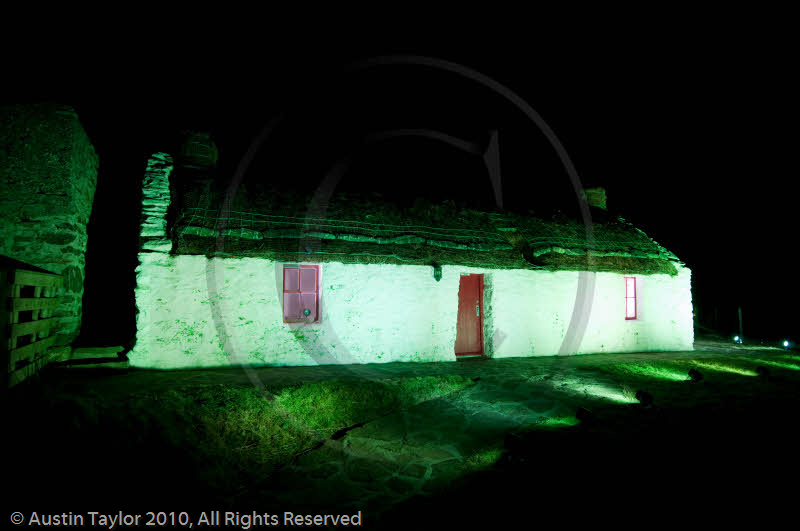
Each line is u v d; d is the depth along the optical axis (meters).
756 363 11.02
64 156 7.66
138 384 6.51
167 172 8.98
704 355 11.97
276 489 4.57
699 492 3.81
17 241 7.35
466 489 4.40
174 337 8.04
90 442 4.61
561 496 3.96
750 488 3.86
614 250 12.39
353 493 4.46
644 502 3.67
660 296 12.73
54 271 7.61
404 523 3.85
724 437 5.17
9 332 5.09
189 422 5.50
